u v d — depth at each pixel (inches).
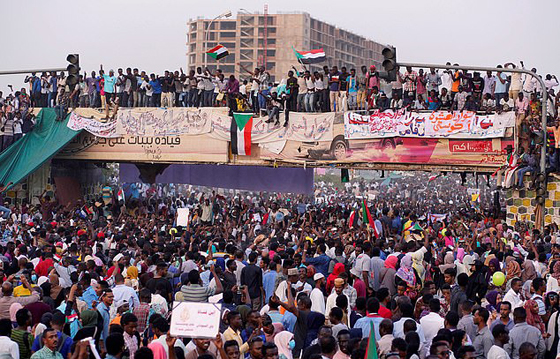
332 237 906.7
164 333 397.1
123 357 390.0
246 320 492.7
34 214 1286.9
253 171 1428.4
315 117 1180.5
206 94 1241.4
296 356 466.3
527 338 446.6
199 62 6510.8
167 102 1266.0
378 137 1143.6
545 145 982.4
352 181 3464.6
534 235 906.1
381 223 1016.2
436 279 689.6
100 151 1299.2
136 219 1189.1
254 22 6333.7
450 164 1127.6
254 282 621.6
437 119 1120.2
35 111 1316.4
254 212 1248.2
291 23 6269.7
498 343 433.4
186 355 390.6
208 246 772.0
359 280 605.3
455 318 445.7
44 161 1279.5
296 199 2140.7
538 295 533.6
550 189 1096.2
